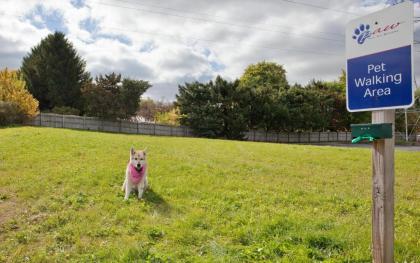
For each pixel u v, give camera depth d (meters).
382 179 3.72
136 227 6.28
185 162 13.62
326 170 13.31
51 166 11.79
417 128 72.88
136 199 8.17
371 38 3.77
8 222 6.51
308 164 14.73
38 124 37.03
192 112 45.84
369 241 5.39
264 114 51.28
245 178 11.09
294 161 15.43
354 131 3.87
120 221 6.65
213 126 45.50
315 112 55.84
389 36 3.60
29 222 6.56
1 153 13.87
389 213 3.73
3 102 30.77
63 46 48.97
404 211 7.71
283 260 4.65
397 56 3.53
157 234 5.82
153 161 13.45
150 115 63.84
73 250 5.31
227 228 6.10
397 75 3.52
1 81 32.88
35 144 16.39
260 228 5.93
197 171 11.78
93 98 42.00
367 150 20.92
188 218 6.63
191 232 5.86
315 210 7.52
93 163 12.47
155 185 9.59
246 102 49.78
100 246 5.40
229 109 48.28
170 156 15.07
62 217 6.71
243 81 63.78
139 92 44.34
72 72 49.12
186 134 47.91
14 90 32.47
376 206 3.79
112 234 5.94
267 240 5.49
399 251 5.09
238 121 46.78
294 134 58.41
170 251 5.13
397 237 5.75
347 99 4.06
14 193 8.59
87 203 7.82
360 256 4.78
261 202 8.11
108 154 14.63
